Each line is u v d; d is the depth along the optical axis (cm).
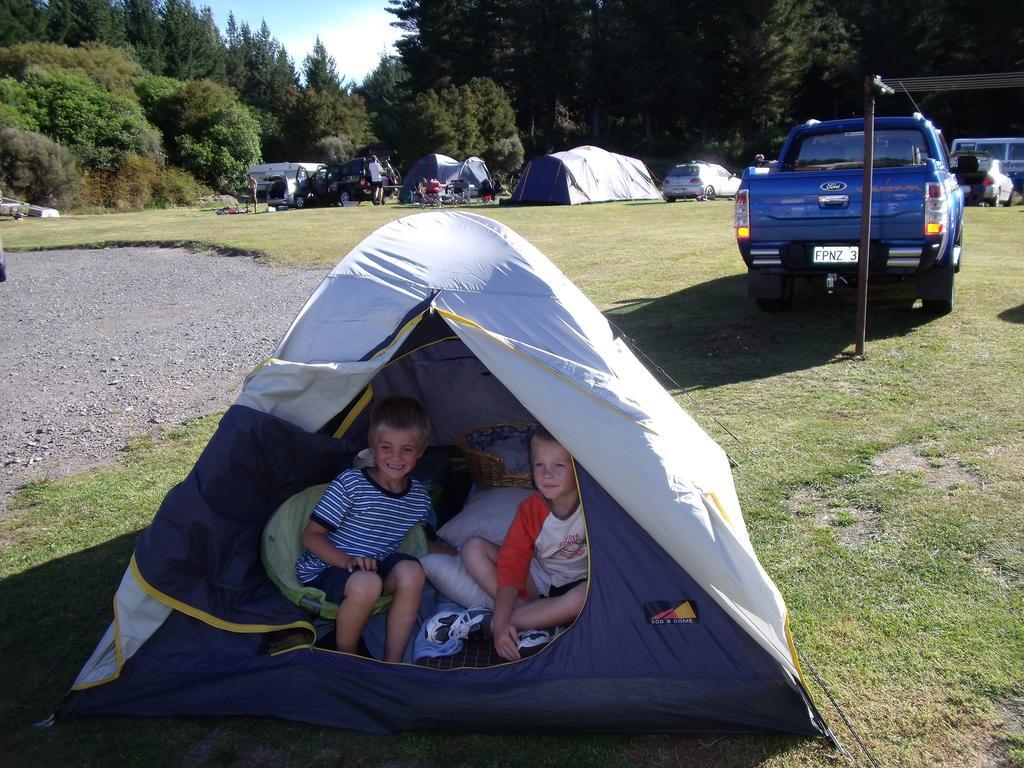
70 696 296
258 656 295
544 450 300
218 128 4475
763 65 4653
